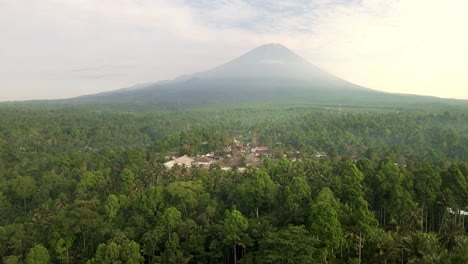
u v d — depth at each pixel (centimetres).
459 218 6681
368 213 5947
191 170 11206
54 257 6353
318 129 19138
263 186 7294
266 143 18550
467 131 16988
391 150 12744
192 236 6106
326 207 5366
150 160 12231
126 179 9462
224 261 6297
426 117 19662
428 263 4444
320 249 5206
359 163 7894
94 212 6912
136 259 5688
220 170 10150
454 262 4378
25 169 11494
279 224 6266
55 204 8094
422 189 6919
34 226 7225
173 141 16638
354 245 5644
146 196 7388
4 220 8706
